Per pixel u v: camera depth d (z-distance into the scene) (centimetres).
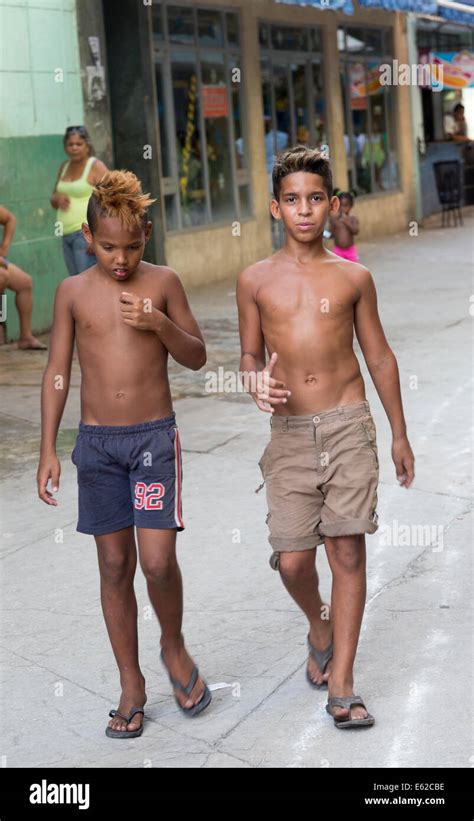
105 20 1741
